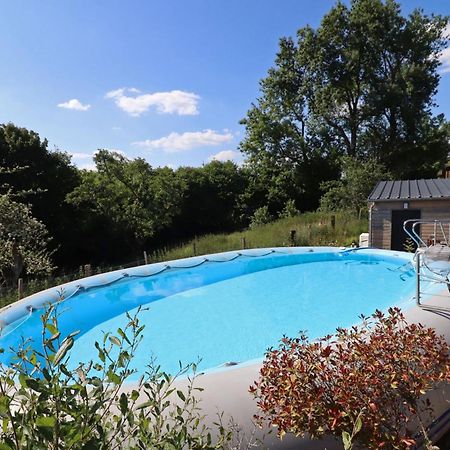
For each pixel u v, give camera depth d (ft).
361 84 102.47
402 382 8.49
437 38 99.76
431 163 102.06
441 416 11.80
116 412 8.02
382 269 37.17
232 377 10.84
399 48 98.58
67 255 76.84
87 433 4.15
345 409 7.93
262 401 9.22
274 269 39.42
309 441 9.39
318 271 37.73
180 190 90.89
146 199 82.53
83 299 27.66
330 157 103.91
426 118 100.37
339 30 97.91
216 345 21.94
